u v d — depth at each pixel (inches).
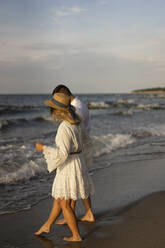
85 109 125.3
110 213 128.5
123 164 237.8
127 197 151.1
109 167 226.5
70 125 101.7
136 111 990.4
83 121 121.0
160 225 111.2
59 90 118.9
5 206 139.5
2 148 261.3
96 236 104.9
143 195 151.9
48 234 111.3
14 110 920.9
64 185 101.8
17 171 193.3
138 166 230.2
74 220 103.7
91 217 121.0
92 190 112.6
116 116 769.6
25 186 172.1
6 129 484.1
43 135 391.2
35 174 198.1
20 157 225.8
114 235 104.7
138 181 184.4
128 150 307.1
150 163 241.8
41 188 169.2
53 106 101.1
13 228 116.1
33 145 286.5
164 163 241.8
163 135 428.8
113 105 1309.1
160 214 122.3
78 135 104.1
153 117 753.0
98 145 308.5
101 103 1344.7
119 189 167.0
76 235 103.0
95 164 237.8
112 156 274.1
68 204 104.7
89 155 117.8
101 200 147.9
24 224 120.2
